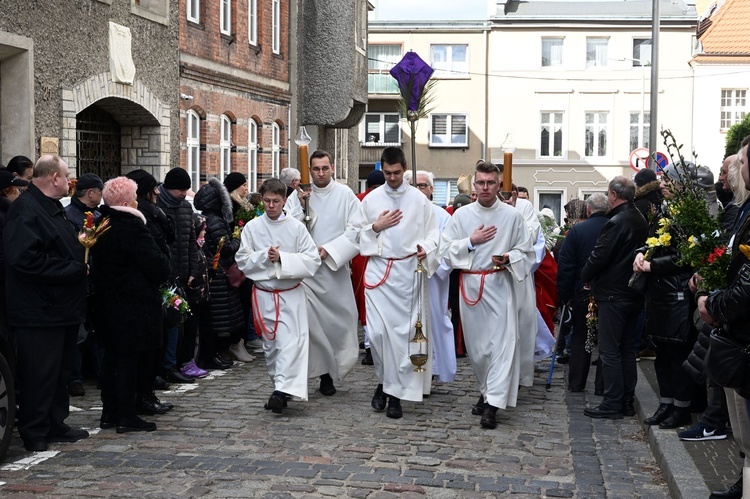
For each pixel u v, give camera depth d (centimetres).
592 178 4944
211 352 1124
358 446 777
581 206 1522
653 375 1063
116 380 805
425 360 870
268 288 903
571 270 1026
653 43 2427
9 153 1253
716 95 4681
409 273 902
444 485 675
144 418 860
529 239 898
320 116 2353
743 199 637
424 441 802
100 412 888
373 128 5159
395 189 918
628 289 895
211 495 638
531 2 5156
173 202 1002
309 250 915
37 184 754
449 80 4997
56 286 748
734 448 735
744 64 4647
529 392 1046
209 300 1101
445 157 5034
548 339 1089
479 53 4981
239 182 1180
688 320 777
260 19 2141
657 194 1049
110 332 799
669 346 794
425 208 918
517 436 831
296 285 910
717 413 753
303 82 2348
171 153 1672
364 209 929
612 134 4934
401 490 659
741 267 530
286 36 2314
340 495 644
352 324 984
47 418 755
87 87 1384
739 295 518
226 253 1109
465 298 894
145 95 1566
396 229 905
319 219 995
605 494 664
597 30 4906
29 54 1244
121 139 1623
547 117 4978
